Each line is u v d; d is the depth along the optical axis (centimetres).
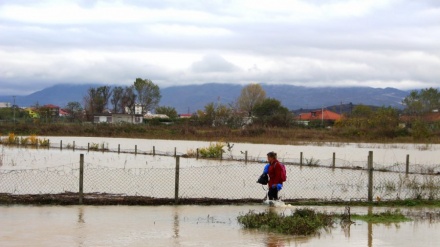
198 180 2495
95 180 2380
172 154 4456
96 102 13612
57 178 2403
